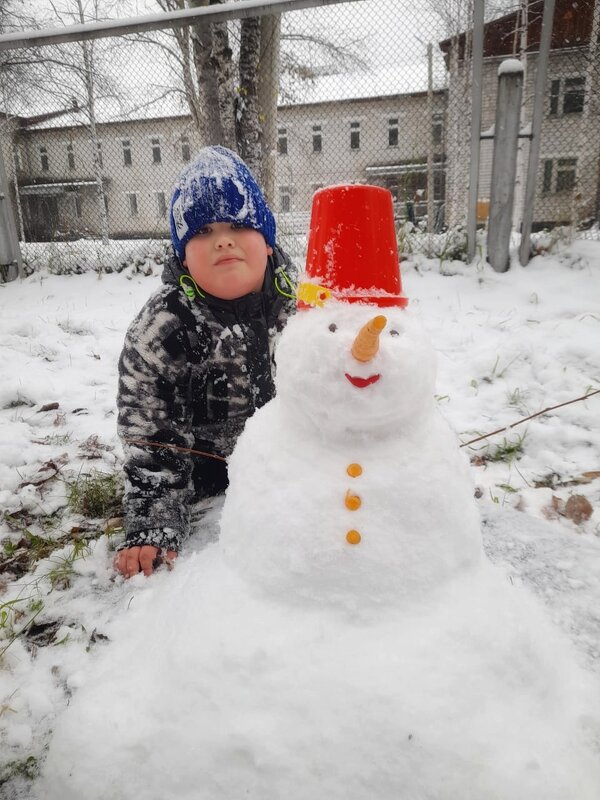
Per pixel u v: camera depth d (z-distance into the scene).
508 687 1.00
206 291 1.67
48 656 1.36
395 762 0.90
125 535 1.71
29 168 5.91
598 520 1.90
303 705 0.94
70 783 1.00
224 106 5.55
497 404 2.81
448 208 5.41
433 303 4.27
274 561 1.07
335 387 1.02
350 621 1.03
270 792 0.90
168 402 1.71
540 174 4.70
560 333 3.48
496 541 1.72
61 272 5.81
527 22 5.45
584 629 1.36
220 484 2.01
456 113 5.30
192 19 4.77
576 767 0.96
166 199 5.82
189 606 1.15
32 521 1.99
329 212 1.11
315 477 1.09
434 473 1.09
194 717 0.98
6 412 2.99
